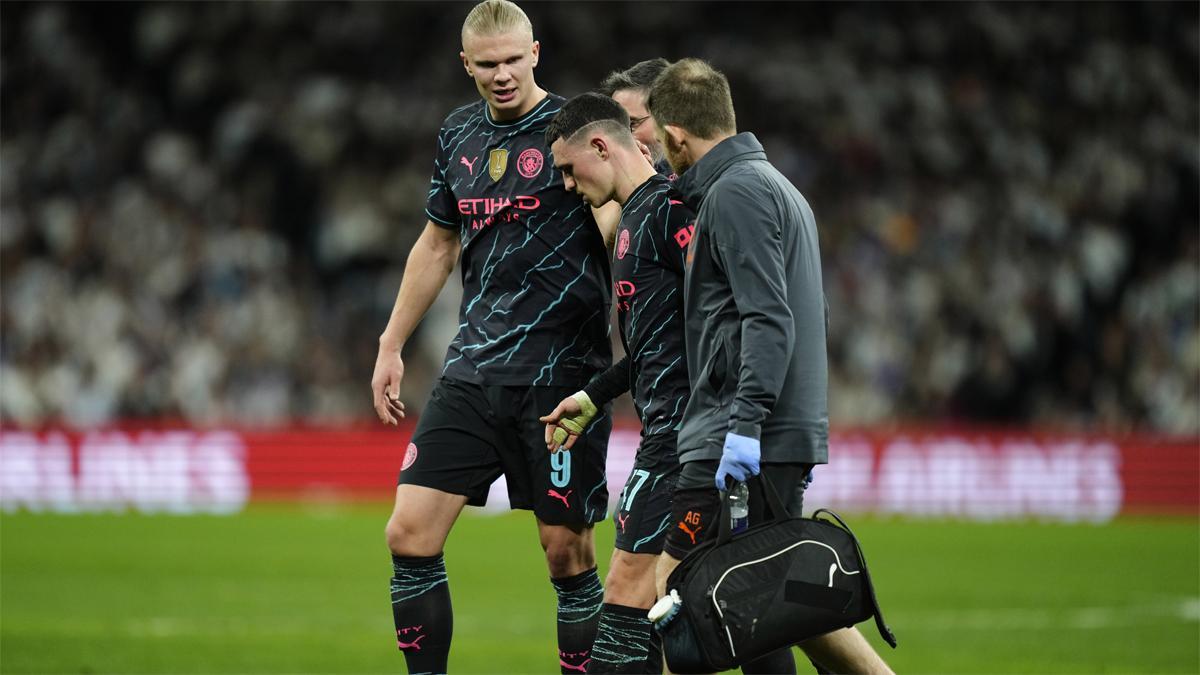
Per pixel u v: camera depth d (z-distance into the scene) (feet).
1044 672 89.66
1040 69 312.71
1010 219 278.87
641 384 65.41
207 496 215.92
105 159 286.05
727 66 302.66
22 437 214.28
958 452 214.28
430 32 302.04
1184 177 299.38
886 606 122.93
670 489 64.23
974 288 260.42
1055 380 254.06
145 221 267.59
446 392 70.44
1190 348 245.65
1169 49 318.86
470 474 69.72
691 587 56.39
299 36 302.66
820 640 61.31
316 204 282.15
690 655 56.75
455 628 109.29
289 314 253.85
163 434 215.10
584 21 302.45
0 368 238.07
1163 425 239.09
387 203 279.08
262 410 238.89
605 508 71.10
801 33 312.29
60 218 270.87
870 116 297.94
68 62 302.25
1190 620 114.62
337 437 220.02
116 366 238.89
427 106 290.97
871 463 214.28
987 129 299.79
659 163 72.43
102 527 185.16
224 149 284.61
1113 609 121.19
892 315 253.44
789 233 59.31
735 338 58.75
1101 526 200.13
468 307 71.46
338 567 146.72
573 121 65.05
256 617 113.50
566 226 69.87
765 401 56.24
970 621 114.11
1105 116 306.14
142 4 306.76
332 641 101.19
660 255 63.98
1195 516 212.23
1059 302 260.83
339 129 287.07
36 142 289.33
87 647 96.32
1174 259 282.77
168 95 301.63
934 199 284.82
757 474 57.16
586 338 71.15
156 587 131.23
